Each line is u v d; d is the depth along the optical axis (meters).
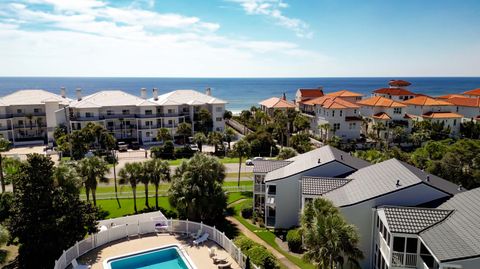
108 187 53.66
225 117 99.12
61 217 29.14
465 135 89.56
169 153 73.88
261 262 27.23
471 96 112.06
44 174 29.84
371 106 91.12
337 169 37.72
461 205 25.44
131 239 34.38
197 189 37.22
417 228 23.91
